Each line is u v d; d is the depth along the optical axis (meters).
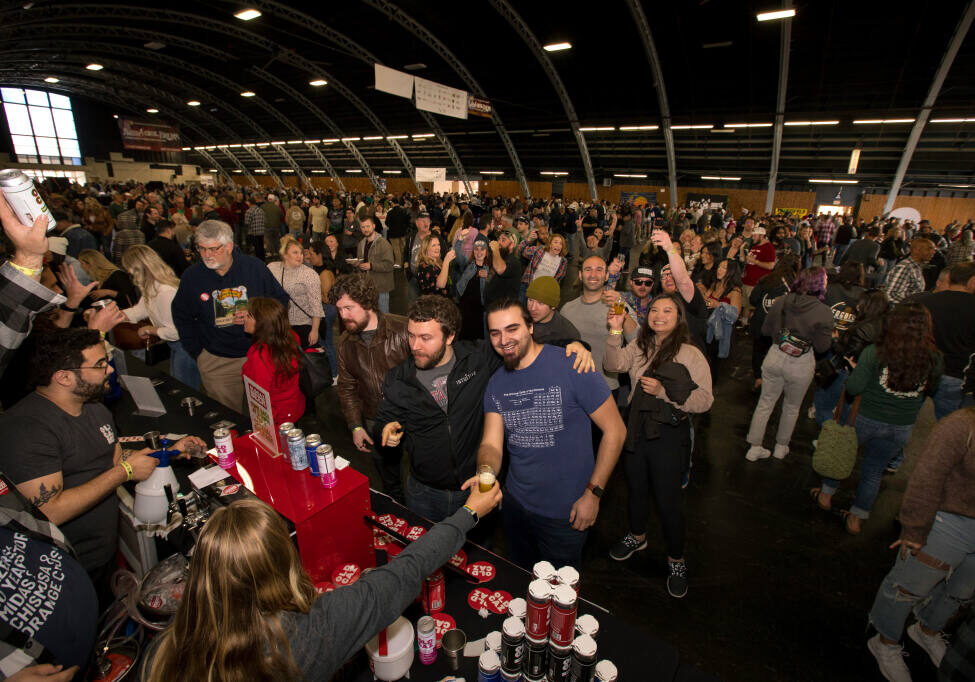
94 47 23.66
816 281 3.17
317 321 4.09
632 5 13.38
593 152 23.70
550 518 1.87
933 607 1.93
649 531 2.94
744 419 4.40
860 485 2.86
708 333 4.59
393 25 16.95
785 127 18.00
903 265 4.83
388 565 1.05
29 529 1.10
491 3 14.69
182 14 17.42
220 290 3.04
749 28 13.52
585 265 3.08
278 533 0.82
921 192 18.14
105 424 1.75
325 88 25.03
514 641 1.08
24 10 15.46
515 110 22.58
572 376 1.75
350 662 1.20
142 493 1.62
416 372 1.99
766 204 20.69
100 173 36.06
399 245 11.16
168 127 35.84
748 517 3.07
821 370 3.57
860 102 15.69
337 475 1.52
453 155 28.09
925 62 13.54
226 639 0.75
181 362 3.62
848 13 12.47
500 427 1.87
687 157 21.64
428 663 1.21
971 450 1.64
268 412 1.66
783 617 2.33
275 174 40.88
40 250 1.16
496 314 1.67
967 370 2.66
